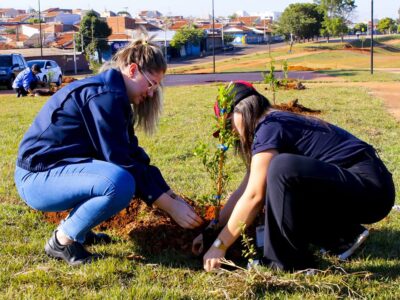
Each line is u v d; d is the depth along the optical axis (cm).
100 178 326
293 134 330
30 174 344
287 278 325
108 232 419
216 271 341
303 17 7550
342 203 326
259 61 4888
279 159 317
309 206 325
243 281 319
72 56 5456
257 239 377
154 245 387
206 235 371
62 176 335
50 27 9706
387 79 2206
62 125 338
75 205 348
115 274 339
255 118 337
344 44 6962
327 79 2277
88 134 343
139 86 348
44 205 346
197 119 1042
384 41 8400
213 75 2956
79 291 317
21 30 10675
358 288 320
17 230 425
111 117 332
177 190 540
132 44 349
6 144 834
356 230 360
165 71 353
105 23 6225
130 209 448
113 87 338
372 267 352
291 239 328
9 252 377
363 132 875
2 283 328
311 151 330
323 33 7681
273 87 1102
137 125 377
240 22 11744
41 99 1728
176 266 357
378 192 327
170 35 7644
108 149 334
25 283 329
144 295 310
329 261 360
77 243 357
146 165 367
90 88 338
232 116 348
